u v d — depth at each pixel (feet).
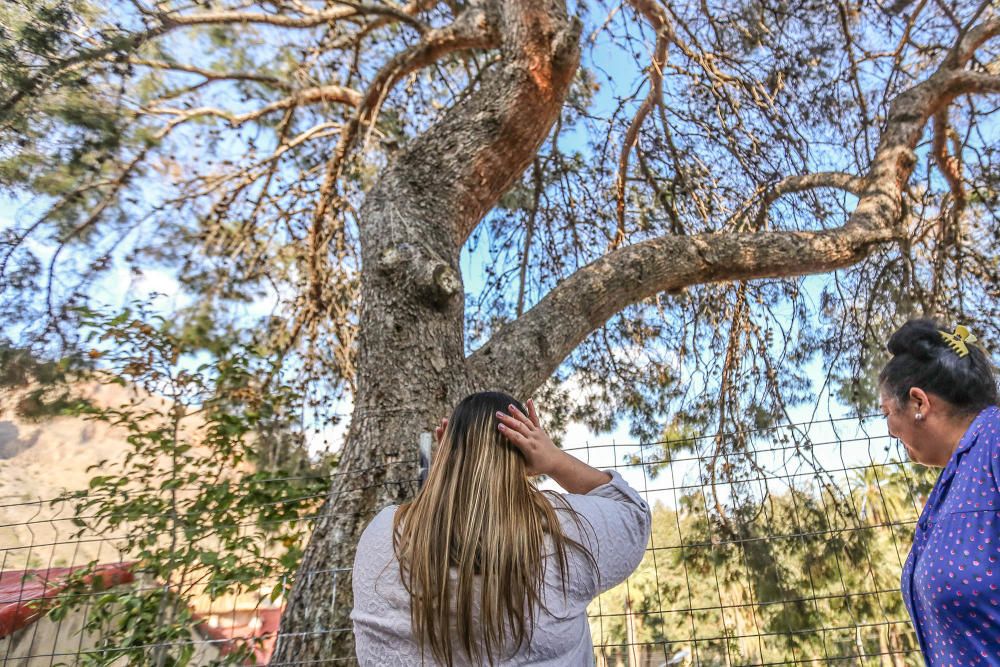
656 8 17.03
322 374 19.71
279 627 8.27
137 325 10.60
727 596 16.25
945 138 21.38
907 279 17.44
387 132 19.52
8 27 12.39
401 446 9.12
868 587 15.80
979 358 4.76
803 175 19.25
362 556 3.91
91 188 15.39
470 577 3.45
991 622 3.89
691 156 21.04
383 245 10.86
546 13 12.44
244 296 19.06
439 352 10.05
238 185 19.03
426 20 19.24
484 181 12.25
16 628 12.12
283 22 16.05
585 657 3.60
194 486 10.92
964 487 4.21
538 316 11.69
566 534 3.67
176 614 10.23
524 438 3.96
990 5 18.84
